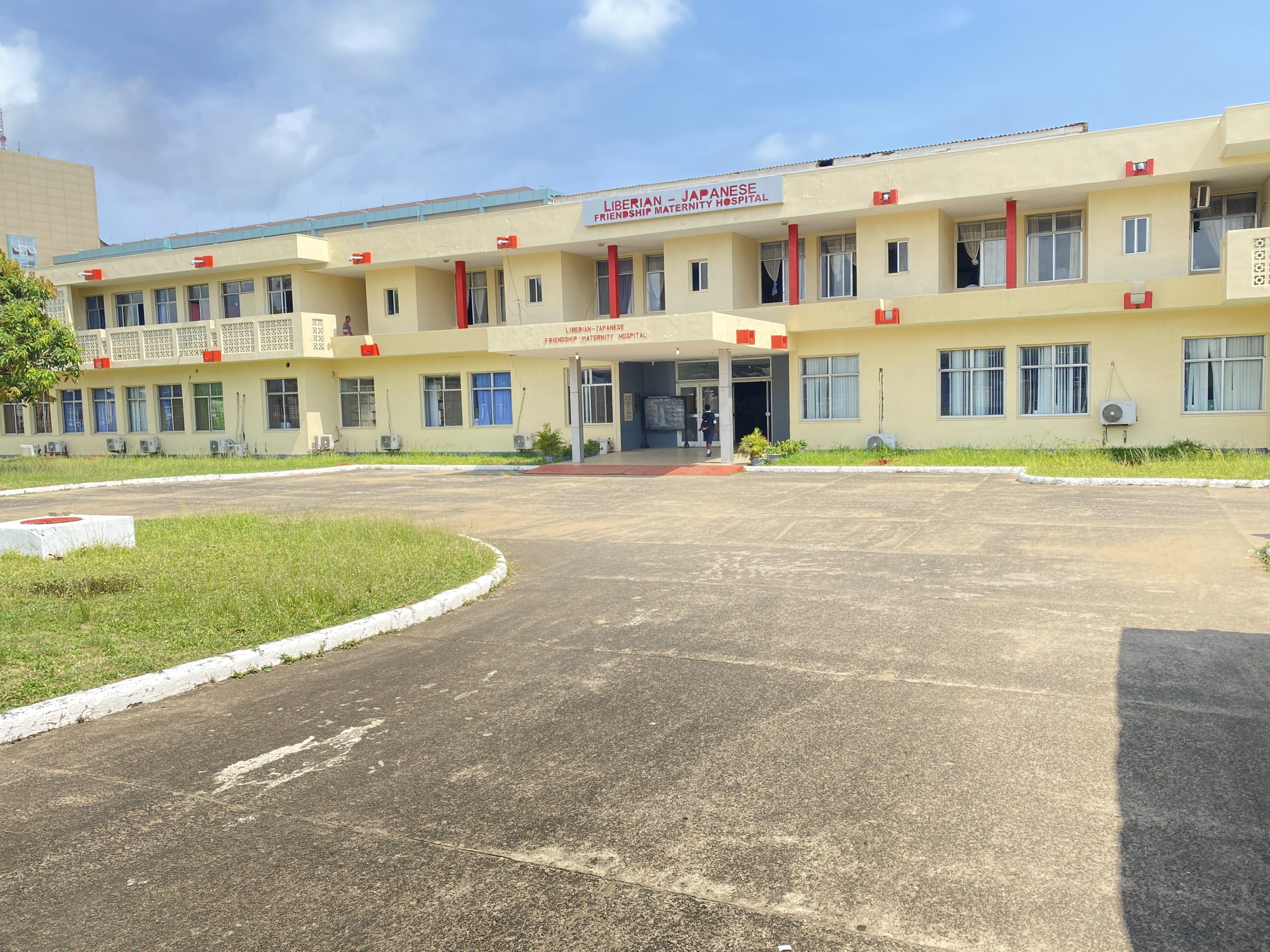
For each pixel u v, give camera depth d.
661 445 28.84
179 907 3.62
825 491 17.41
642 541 12.53
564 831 4.14
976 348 23.03
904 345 23.73
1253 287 18.36
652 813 4.29
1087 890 3.55
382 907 3.58
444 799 4.52
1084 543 11.01
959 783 4.50
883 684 6.03
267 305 32.00
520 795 4.53
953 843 3.93
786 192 23.92
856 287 25.19
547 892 3.65
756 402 27.91
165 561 10.69
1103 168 20.80
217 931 3.45
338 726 5.60
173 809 4.50
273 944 3.36
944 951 3.20
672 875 3.75
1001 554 10.52
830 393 24.86
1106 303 20.78
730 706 5.71
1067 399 22.33
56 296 29.80
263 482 23.92
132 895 3.72
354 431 31.88
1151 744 4.89
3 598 8.82
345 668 6.86
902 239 23.66
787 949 3.24
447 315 31.70
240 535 12.85
